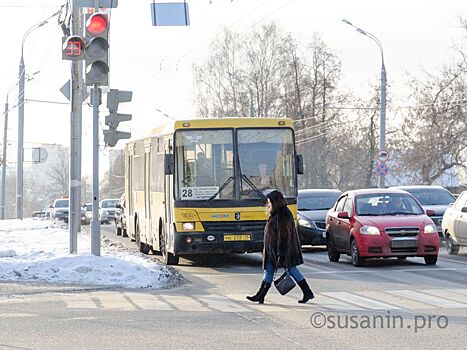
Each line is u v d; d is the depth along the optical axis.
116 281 33.06
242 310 25.55
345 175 130.88
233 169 39.28
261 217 39.12
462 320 22.95
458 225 47.12
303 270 38.41
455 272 36.81
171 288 31.94
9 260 37.59
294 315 24.33
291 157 39.78
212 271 38.88
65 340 20.44
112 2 36.91
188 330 21.80
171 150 39.59
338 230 42.31
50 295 29.55
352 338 20.36
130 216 55.12
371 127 129.62
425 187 58.91
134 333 21.38
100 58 36.12
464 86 112.31
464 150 110.75
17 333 21.45
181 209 38.91
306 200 52.41
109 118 38.88
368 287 31.22
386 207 41.31
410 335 20.69
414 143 112.88
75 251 39.72
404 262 42.16
